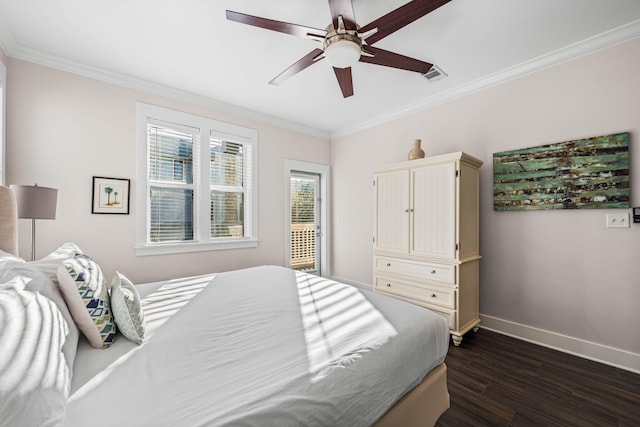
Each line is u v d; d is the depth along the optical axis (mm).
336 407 856
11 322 664
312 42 2096
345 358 1009
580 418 1501
